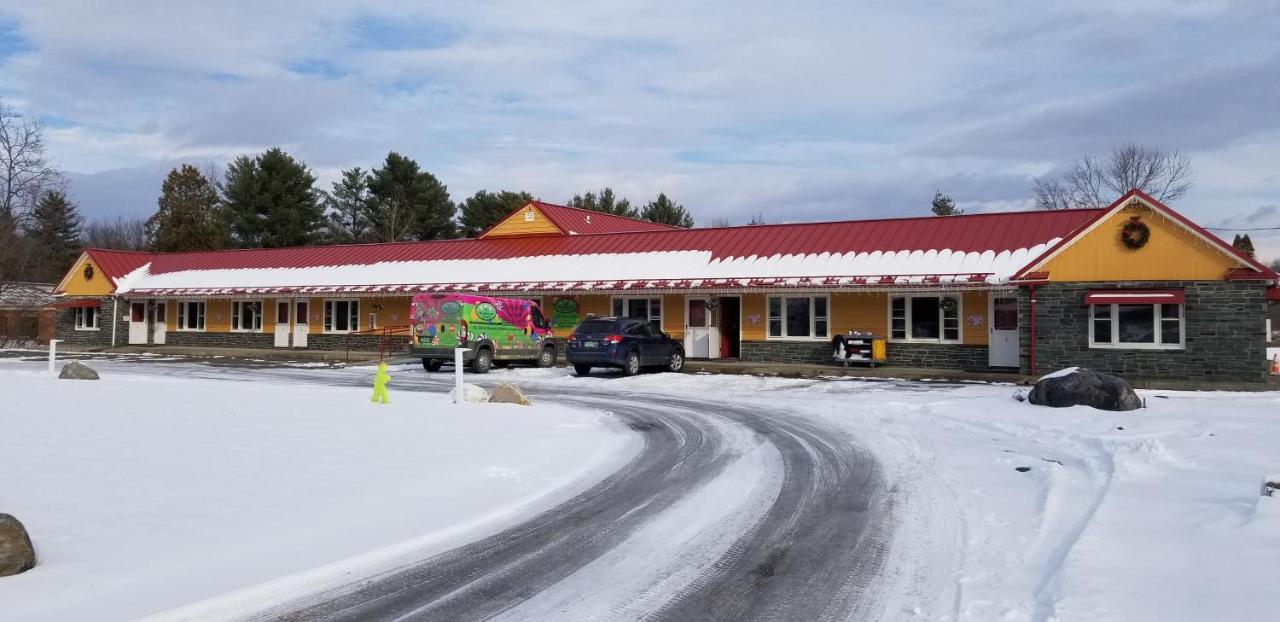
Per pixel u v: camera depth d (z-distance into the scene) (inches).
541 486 398.9
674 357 1090.7
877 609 237.3
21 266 2292.1
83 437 496.7
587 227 1562.5
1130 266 908.6
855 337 1058.7
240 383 911.7
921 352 1067.9
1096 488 381.4
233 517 326.3
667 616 235.0
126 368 1187.3
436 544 303.4
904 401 720.3
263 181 2637.8
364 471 416.5
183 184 2950.3
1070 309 933.8
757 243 1231.5
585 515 346.6
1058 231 1042.7
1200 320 880.3
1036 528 314.5
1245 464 406.3
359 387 893.8
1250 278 856.3
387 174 2741.1
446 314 1074.7
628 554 293.1
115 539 293.6
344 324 1529.3
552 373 1075.9
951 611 232.8
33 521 312.5
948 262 1047.6
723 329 1244.5
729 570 275.4
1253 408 631.8
